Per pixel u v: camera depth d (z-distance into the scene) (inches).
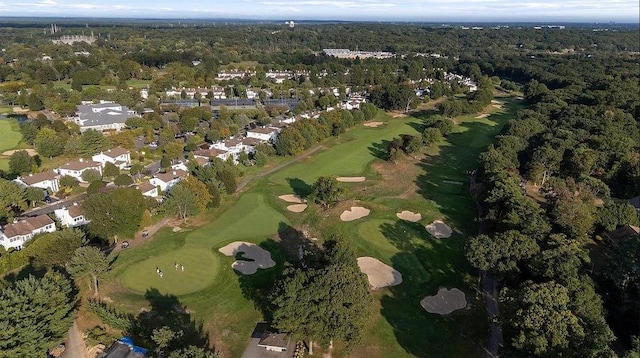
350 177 5516.7
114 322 2706.7
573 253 2787.9
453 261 3548.2
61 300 2564.0
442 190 5073.8
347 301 2429.9
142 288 3134.8
